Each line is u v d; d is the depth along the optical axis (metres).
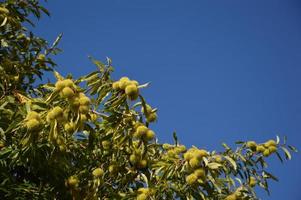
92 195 4.83
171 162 4.57
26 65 5.99
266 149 5.29
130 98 4.20
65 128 4.26
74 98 3.96
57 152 4.54
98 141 4.72
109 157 4.89
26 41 6.41
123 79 4.26
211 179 4.50
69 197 5.02
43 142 4.38
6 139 4.71
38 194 4.91
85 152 4.92
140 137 4.38
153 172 4.83
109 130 4.51
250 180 5.29
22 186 4.86
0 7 5.86
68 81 4.03
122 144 4.64
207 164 4.37
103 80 4.34
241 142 5.24
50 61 6.24
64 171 4.91
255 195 5.12
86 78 4.32
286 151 5.30
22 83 5.99
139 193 4.57
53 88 4.27
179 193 4.48
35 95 6.06
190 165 4.38
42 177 4.98
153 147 5.13
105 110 4.32
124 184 4.85
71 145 5.00
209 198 4.77
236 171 5.10
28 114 4.04
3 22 5.68
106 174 4.89
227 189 5.13
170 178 4.50
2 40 6.02
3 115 4.66
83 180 4.96
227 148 5.15
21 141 4.07
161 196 4.50
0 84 4.96
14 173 5.25
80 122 3.95
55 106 4.02
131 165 4.84
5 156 4.58
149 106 4.46
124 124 4.40
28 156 4.53
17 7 6.43
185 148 4.84
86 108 3.96
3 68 5.59
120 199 4.72
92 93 4.33
